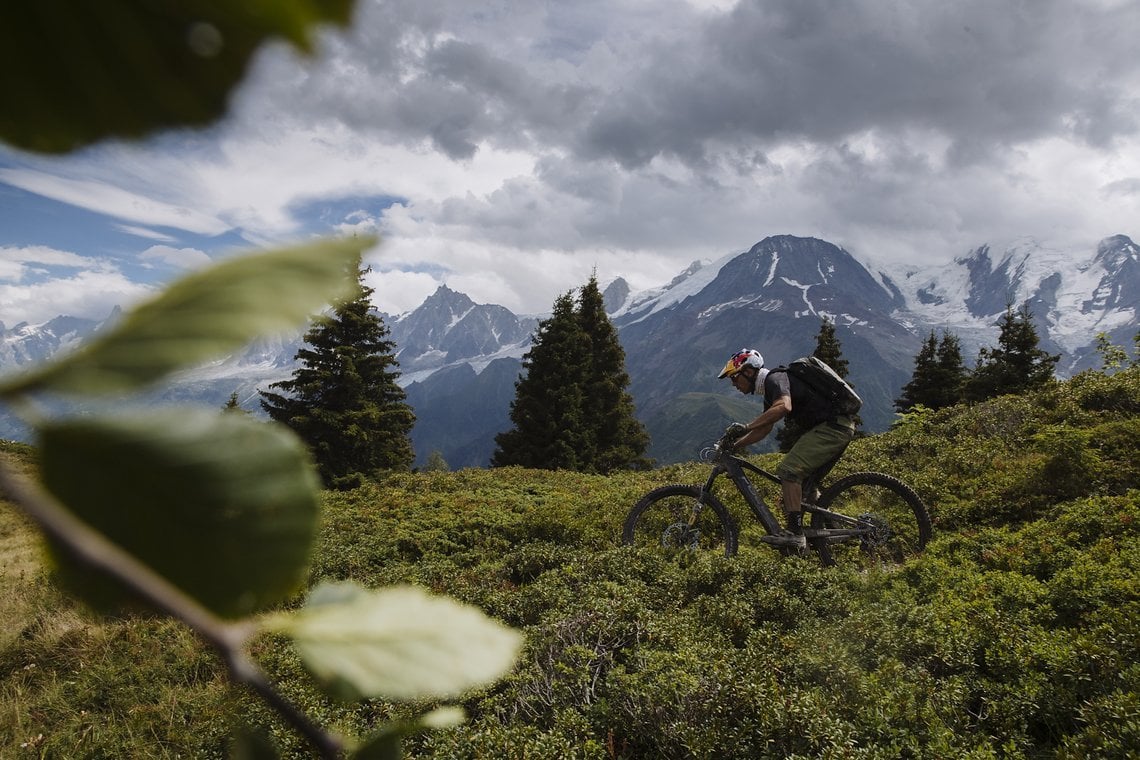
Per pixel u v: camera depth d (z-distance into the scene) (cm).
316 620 23
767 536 684
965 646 439
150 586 17
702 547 873
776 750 363
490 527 1088
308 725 26
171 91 15
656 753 397
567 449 3753
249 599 18
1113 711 329
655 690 408
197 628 18
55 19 15
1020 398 1421
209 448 17
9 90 15
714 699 397
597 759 382
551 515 1027
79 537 17
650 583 675
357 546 997
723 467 720
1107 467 823
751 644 484
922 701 391
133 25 15
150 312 17
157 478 17
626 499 1199
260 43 15
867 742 355
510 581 790
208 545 17
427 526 1123
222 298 17
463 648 23
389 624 24
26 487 16
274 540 18
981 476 944
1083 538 634
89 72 15
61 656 689
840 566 676
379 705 374
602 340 4428
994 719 374
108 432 16
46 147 15
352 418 2978
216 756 480
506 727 412
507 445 3947
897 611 504
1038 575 587
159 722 564
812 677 425
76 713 601
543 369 3975
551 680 458
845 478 705
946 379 4734
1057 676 387
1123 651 394
